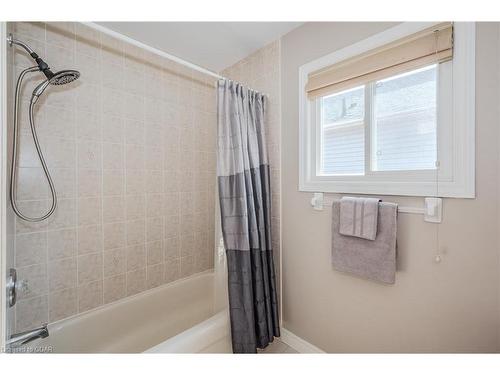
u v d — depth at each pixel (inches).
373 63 49.3
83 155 60.6
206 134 88.6
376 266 47.8
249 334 56.6
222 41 70.6
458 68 39.9
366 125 52.1
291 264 67.2
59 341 54.9
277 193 70.4
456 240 40.8
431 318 43.7
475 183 38.8
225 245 58.1
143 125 72.0
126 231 68.8
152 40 69.8
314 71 60.6
